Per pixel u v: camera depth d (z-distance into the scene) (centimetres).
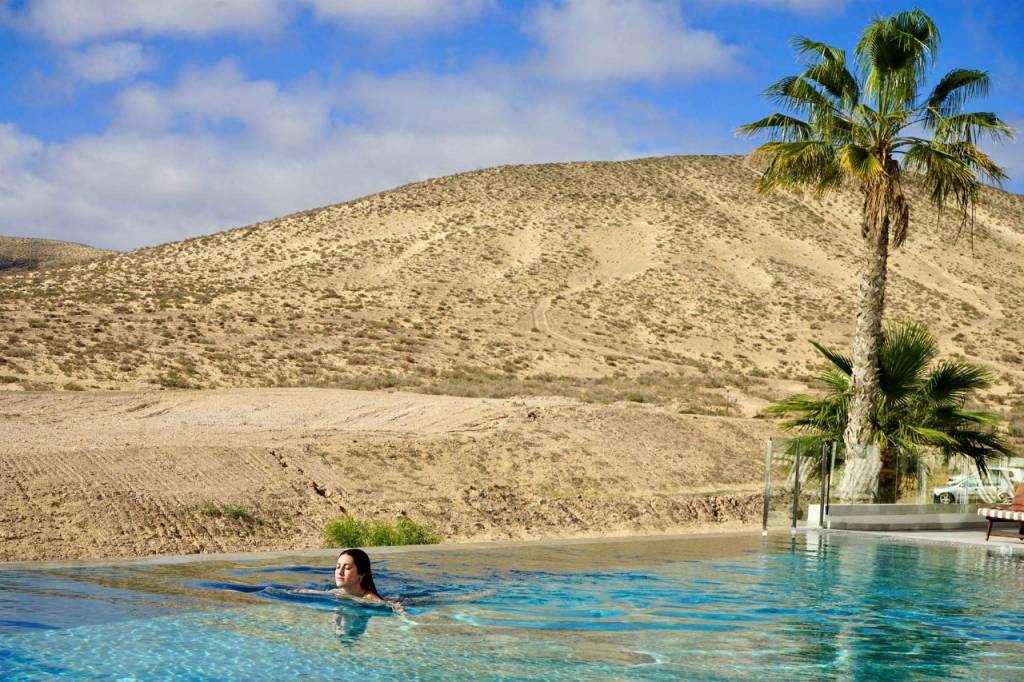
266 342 5356
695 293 7812
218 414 3388
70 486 1758
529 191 10050
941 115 1873
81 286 6831
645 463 2803
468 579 935
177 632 652
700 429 3262
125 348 4700
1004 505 1619
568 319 6956
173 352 4797
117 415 3272
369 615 750
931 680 604
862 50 1845
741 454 3152
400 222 9194
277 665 580
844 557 1237
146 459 2008
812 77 1925
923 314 7619
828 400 1991
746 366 6362
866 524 1661
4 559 1423
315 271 7812
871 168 1803
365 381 4506
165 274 7681
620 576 988
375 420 3275
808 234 9494
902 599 925
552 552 1145
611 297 7581
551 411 3141
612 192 10175
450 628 713
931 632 765
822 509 1633
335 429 2867
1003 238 10175
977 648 708
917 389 1898
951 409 1889
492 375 5272
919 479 1803
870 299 1875
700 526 2253
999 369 6297
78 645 607
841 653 675
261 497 1939
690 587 942
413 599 825
